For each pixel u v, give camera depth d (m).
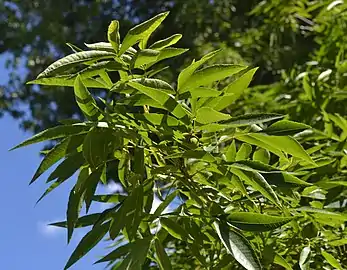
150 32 0.65
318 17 1.83
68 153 0.65
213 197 0.72
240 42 2.46
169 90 0.64
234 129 0.69
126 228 0.63
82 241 0.64
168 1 3.51
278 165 0.91
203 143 0.68
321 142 1.28
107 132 0.65
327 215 0.77
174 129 0.66
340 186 0.93
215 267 0.78
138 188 0.65
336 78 1.42
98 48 0.65
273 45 2.28
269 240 0.81
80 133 0.65
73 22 3.72
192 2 3.21
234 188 0.75
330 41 1.61
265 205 0.78
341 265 0.88
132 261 0.63
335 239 0.83
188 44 3.10
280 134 0.67
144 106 0.71
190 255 1.00
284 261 0.75
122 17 3.71
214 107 0.70
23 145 0.64
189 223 0.72
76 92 0.64
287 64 2.23
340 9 1.67
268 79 2.49
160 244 0.66
